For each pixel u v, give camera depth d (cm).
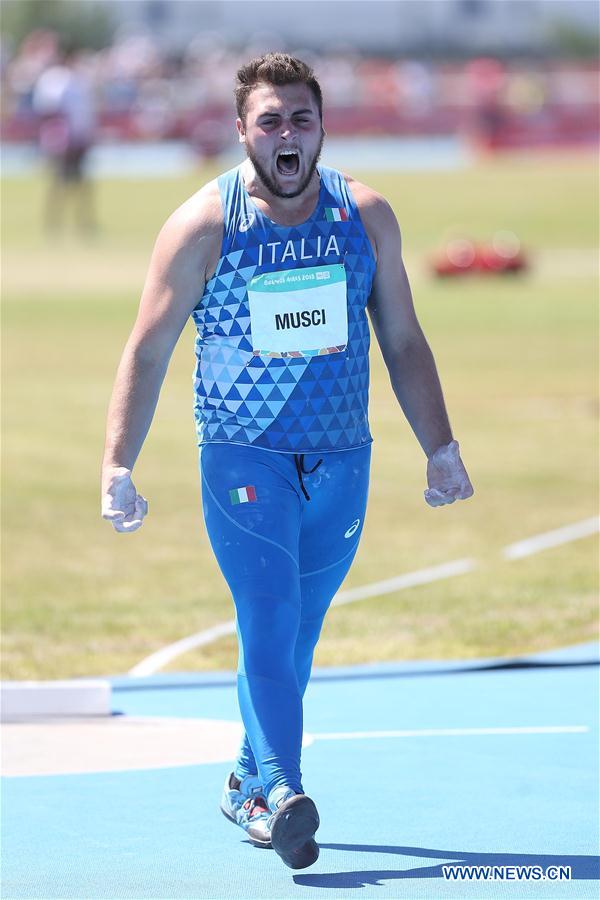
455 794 1872
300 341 1570
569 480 4344
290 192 1553
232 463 1577
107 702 2317
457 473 1603
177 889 1527
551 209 12962
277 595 1532
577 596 3103
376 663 2658
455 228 12231
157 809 1822
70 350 6944
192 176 15988
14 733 2202
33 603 3097
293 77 1541
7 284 9281
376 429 5156
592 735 2155
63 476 4412
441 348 6931
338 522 1623
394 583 3253
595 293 8875
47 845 1681
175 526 3838
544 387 5912
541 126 18438
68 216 13062
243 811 1691
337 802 1844
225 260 1563
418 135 19550
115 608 3067
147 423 1582
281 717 1483
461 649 2738
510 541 3647
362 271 1595
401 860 1617
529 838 1689
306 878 1559
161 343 1580
